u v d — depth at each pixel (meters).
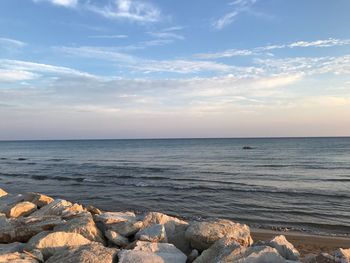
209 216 19.42
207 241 7.36
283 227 16.84
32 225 8.15
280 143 135.75
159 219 8.60
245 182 33.94
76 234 7.39
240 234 7.65
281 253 6.98
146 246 6.91
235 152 85.00
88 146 144.38
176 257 6.62
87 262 5.95
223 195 26.00
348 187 30.33
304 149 91.81
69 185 32.06
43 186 31.91
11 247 7.21
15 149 126.56
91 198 25.36
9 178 38.81
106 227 8.38
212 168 48.56
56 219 8.62
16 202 11.25
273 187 30.19
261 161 59.22
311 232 15.87
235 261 5.96
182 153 85.06
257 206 22.05
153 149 107.75
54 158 73.94
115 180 35.12
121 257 6.23
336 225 17.23
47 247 6.89
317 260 6.44
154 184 32.03
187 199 24.50
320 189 28.98
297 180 35.50
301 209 21.14
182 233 8.00
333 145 111.50
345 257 6.37
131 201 24.00
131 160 65.31
